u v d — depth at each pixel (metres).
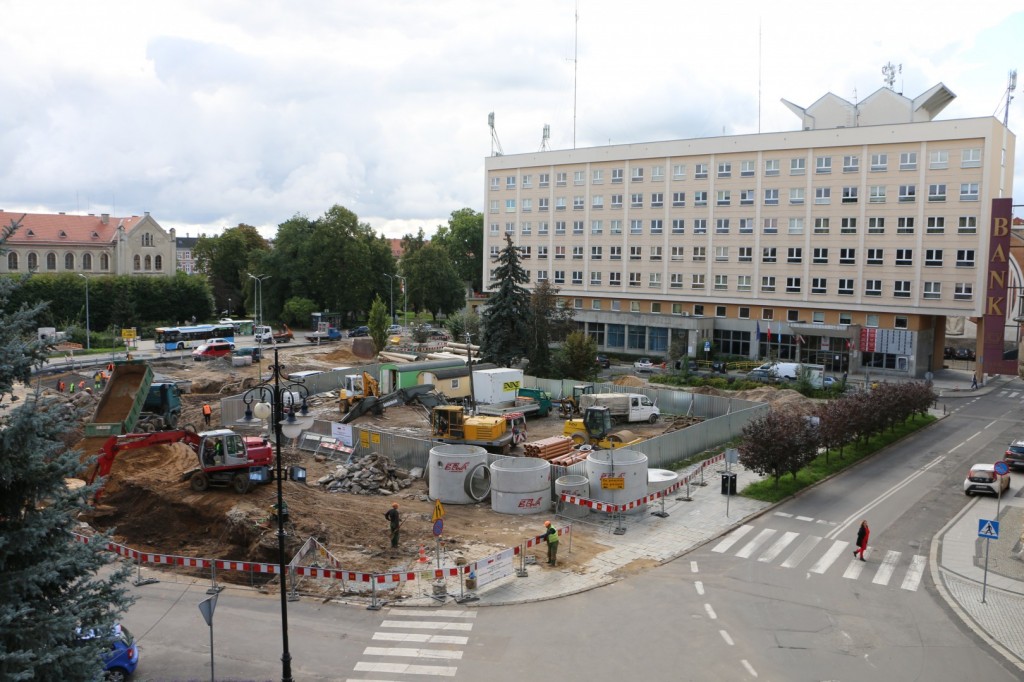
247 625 19.84
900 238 68.50
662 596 21.95
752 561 24.86
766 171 75.00
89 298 98.62
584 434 39.91
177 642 18.83
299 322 113.62
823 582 23.14
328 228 112.81
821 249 72.69
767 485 33.47
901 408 44.28
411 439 34.78
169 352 84.94
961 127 64.75
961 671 17.75
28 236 109.00
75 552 11.99
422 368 51.44
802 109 77.56
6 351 11.46
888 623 20.30
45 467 11.62
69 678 11.44
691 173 79.56
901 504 31.66
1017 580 23.44
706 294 79.69
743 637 19.38
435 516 22.42
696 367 71.62
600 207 86.06
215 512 27.20
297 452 38.84
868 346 69.50
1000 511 30.83
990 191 64.81
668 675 17.39
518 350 62.75
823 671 17.66
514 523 28.33
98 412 29.58
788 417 33.75
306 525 26.02
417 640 19.06
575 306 89.06
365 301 117.12
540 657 18.20
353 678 17.14
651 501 31.06
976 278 65.12
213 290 133.50
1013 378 70.50
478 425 37.16
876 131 68.81
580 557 25.03
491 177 94.38
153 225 119.88
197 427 43.78
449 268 128.12
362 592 21.92
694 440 39.25
